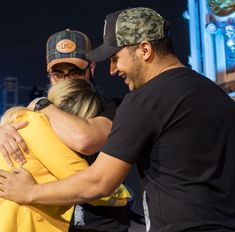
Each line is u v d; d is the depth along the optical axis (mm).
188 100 1524
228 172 1528
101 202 1835
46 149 1699
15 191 1643
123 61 1608
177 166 1506
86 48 2240
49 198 1601
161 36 1596
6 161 1720
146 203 1584
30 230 1661
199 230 1473
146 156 1558
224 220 1489
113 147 1519
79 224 1825
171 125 1509
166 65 1604
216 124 1530
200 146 1507
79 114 1827
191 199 1481
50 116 1779
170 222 1495
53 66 2209
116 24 1604
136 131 1508
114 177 1527
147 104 1519
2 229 1642
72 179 1574
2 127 1769
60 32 2258
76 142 1712
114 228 1880
